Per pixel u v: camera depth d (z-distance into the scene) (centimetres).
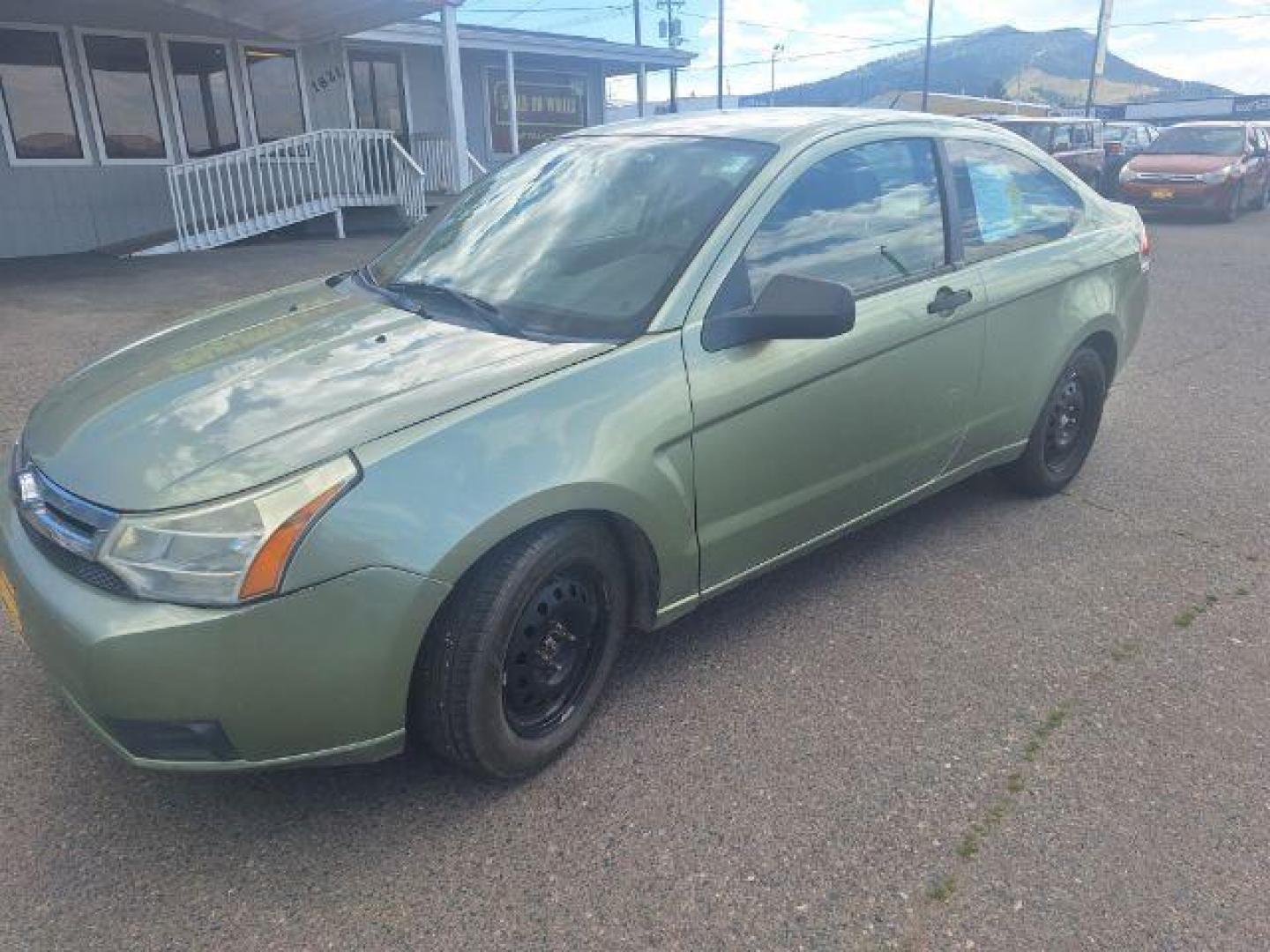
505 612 231
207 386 252
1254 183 1845
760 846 230
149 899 214
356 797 247
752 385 276
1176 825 236
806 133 318
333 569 205
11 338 732
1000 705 285
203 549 202
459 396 232
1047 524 410
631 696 289
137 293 941
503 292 294
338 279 359
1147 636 322
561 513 236
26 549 230
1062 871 222
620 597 267
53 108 1271
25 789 248
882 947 202
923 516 419
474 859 227
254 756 211
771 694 290
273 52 1497
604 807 243
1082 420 440
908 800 245
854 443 316
